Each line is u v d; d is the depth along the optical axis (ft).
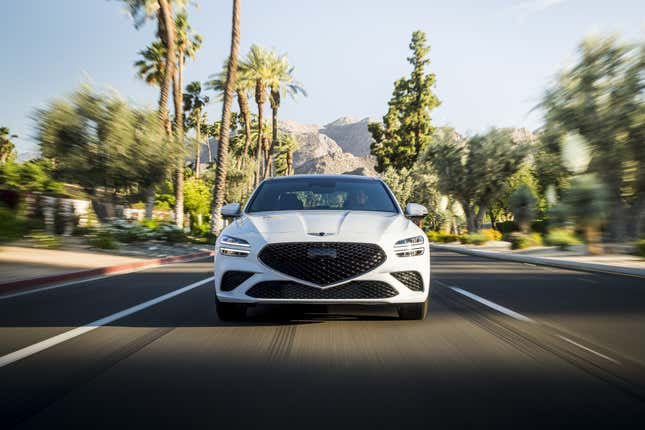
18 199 55.88
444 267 49.88
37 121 69.92
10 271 35.19
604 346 16.02
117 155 72.13
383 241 18.25
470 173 126.52
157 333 17.70
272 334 17.51
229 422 9.95
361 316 20.79
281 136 332.19
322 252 17.83
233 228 19.70
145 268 45.96
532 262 58.85
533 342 16.52
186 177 201.98
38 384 12.19
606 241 67.51
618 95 62.18
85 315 21.20
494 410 10.59
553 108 67.31
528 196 98.22
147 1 88.33
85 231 63.72
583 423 9.93
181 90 123.95
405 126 243.40
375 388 11.97
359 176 24.93
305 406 10.80
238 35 93.09
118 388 11.94
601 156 63.10
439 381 12.48
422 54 242.99
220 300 18.80
